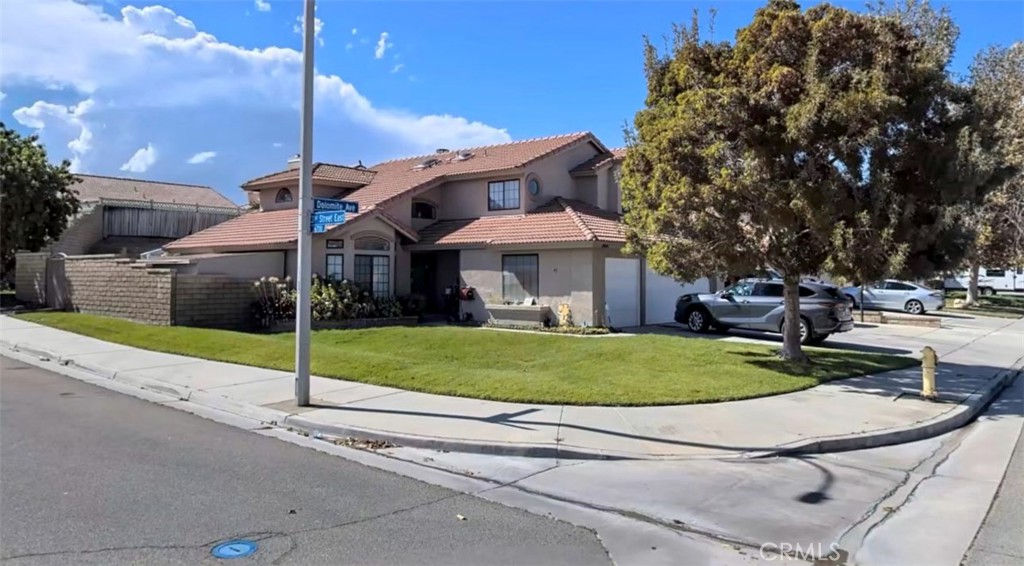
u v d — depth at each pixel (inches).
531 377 457.1
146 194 1663.4
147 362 529.3
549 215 876.6
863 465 292.7
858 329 904.3
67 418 349.4
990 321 1048.8
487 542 197.9
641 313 874.1
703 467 283.1
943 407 396.2
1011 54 1127.6
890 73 427.8
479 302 880.9
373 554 186.5
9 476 248.2
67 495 228.4
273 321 749.9
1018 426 378.9
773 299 730.2
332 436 329.4
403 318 861.8
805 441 316.8
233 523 207.0
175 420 353.7
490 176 937.5
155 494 232.4
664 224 497.0
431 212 997.2
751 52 475.8
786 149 449.4
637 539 203.2
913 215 436.8
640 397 401.1
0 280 1138.7
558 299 813.2
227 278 758.5
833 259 446.6
